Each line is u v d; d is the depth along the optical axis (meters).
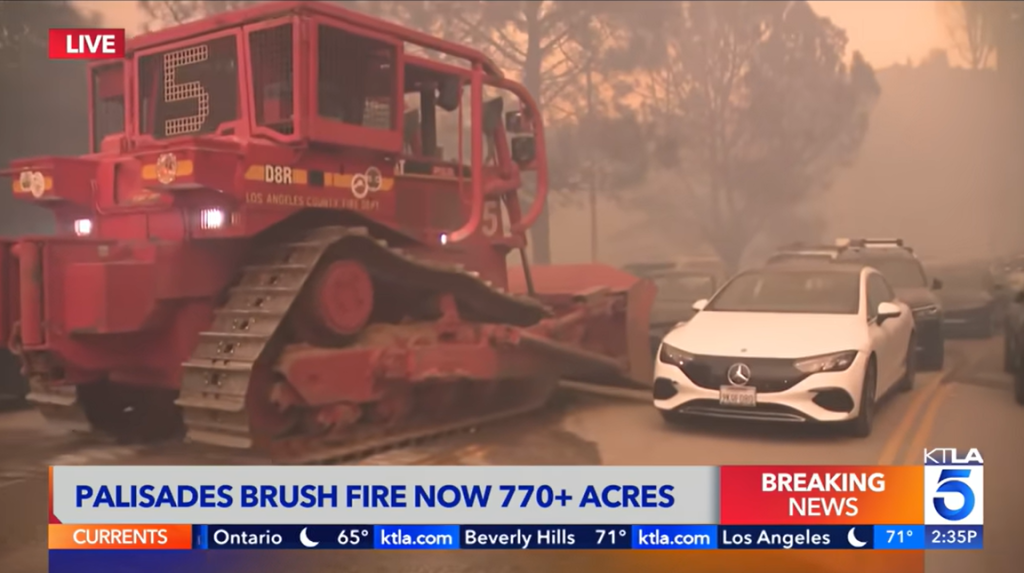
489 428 6.95
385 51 6.46
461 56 7.04
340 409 5.75
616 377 8.40
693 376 6.53
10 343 5.69
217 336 5.58
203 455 6.08
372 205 6.48
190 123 6.45
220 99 6.30
